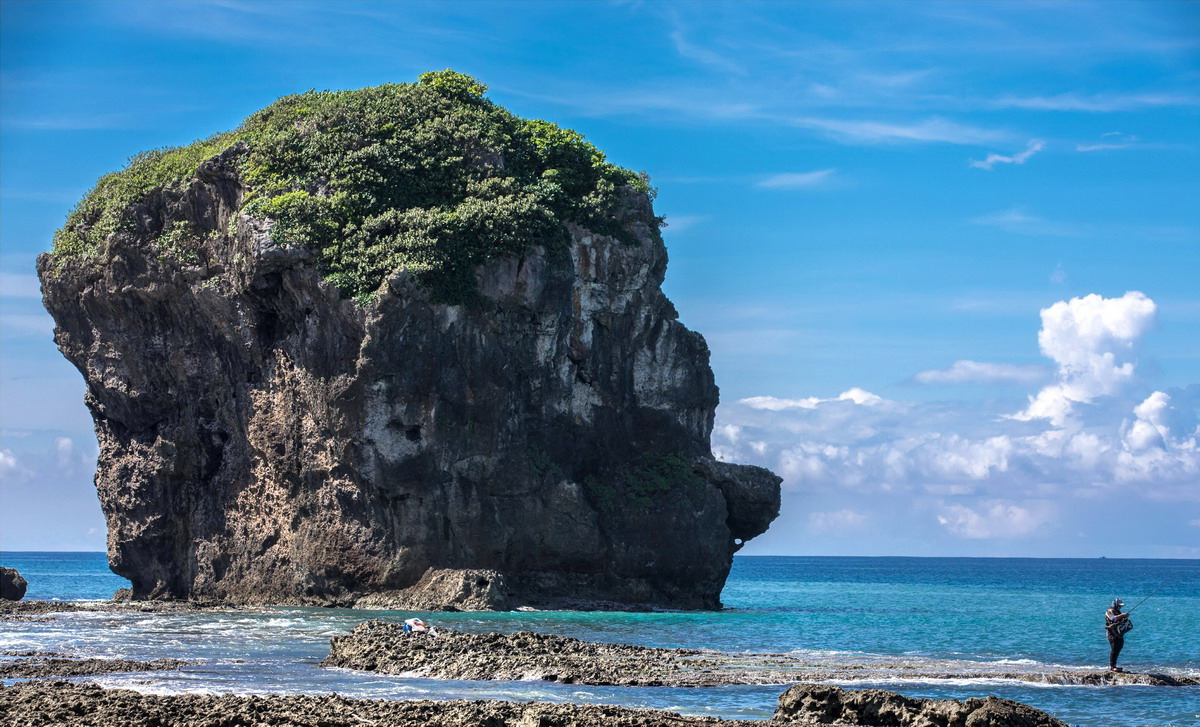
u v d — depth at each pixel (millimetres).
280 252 81688
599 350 94688
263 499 87250
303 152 88188
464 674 44500
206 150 94062
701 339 102062
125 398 92188
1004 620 83125
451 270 81750
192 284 88688
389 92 94312
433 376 81062
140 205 92250
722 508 96250
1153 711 39031
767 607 104375
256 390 87562
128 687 40438
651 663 47688
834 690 35469
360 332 80000
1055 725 32844
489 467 84188
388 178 86438
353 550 81875
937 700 34469
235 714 31750
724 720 34000
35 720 30719
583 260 93188
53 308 95750
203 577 89625
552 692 40781
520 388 87625
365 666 46344
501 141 93250
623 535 91188
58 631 62500
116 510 93812
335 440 81562
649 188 100812
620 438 95562
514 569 86312
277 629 64062
